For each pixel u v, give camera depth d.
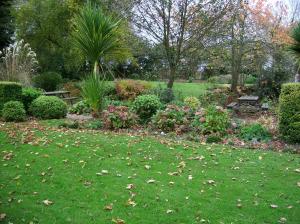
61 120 9.40
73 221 3.85
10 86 9.64
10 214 3.94
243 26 16.31
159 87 13.92
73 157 5.94
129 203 4.31
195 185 4.94
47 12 18.30
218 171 5.54
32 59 13.37
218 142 7.51
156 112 8.94
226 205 4.33
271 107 13.30
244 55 17.56
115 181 5.00
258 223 3.91
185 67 15.23
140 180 5.07
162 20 13.80
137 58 18.89
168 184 4.95
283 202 4.45
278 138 7.79
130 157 6.08
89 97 9.48
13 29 18.11
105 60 16.75
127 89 13.87
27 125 8.44
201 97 14.41
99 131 8.14
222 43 14.66
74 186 4.80
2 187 4.71
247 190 4.80
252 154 6.50
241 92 16.91
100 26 9.41
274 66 16.70
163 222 3.89
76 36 9.60
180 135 8.14
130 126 8.70
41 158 5.86
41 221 3.83
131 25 13.81
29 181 4.96
